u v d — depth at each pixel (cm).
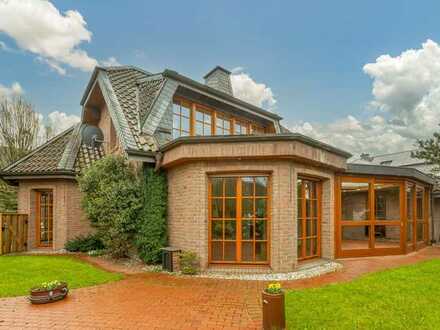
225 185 860
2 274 787
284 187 819
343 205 1255
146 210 944
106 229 1006
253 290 661
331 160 952
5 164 2078
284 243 809
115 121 1058
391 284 690
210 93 1209
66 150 1300
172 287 684
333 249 1025
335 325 472
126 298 607
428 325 475
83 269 852
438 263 950
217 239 852
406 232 1165
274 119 1516
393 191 1248
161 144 1002
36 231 1276
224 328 470
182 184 889
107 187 980
